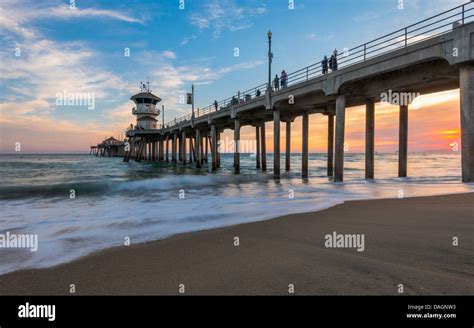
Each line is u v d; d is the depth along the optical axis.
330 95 22.84
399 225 6.79
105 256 5.41
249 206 10.77
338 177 22.39
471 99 14.50
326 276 4.17
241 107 36.56
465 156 14.67
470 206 8.75
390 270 4.25
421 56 16.52
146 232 7.16
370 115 25.05
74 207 12.36
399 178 23.55
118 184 20.56
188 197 15.22
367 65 19.55
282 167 58.97
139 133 74.50
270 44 30.58
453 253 4.84
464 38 14.43
